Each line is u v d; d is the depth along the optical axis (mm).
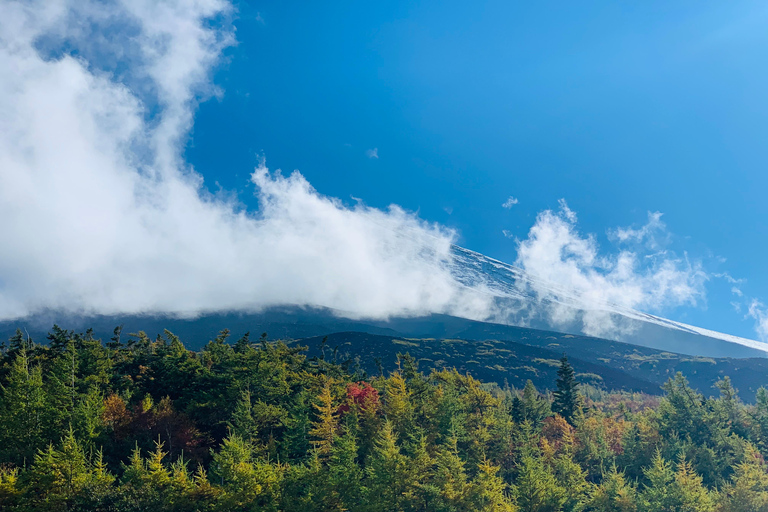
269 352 129375
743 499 83875
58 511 55219
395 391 108688
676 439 106312
